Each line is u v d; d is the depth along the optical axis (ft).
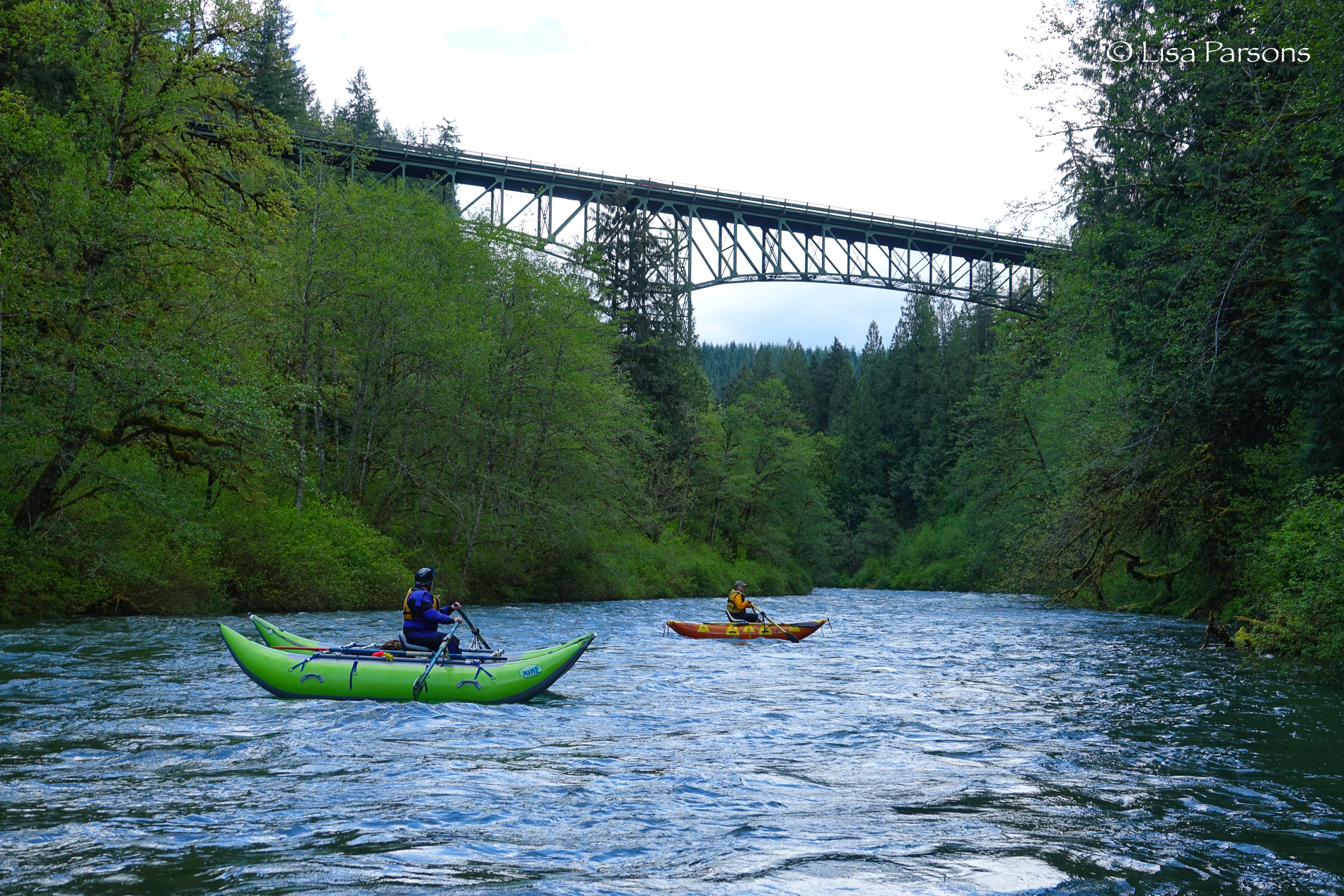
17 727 26.71
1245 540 66.23
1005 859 16.57
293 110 162.50
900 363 301.22
